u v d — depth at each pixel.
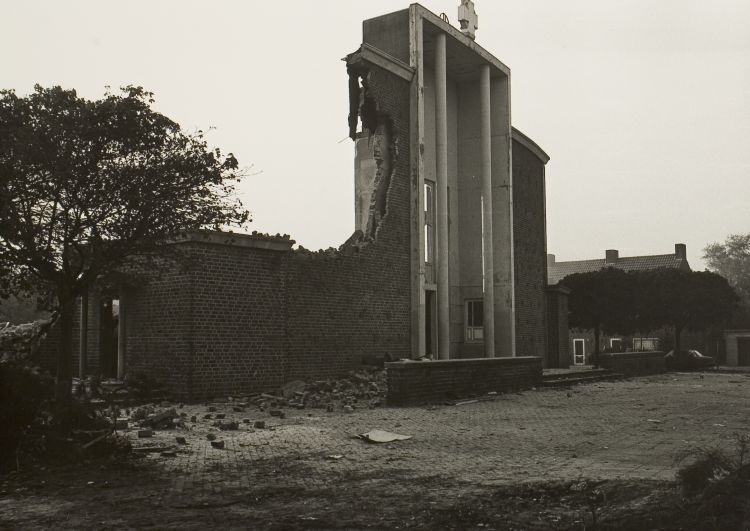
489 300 29.72
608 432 12.32
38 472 8.63
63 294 10.41
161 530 6.08
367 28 27.17
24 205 9.67
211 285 17.55
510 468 8.84
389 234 24.52
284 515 6.56
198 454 9.88
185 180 10.33
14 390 9.08
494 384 20.98
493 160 32.16
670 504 5.90
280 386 19.11
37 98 9.63
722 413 15.76
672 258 65.94
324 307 21.36
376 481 8.09
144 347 17.95
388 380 16.97
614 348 54.97
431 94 29.59
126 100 9.95
